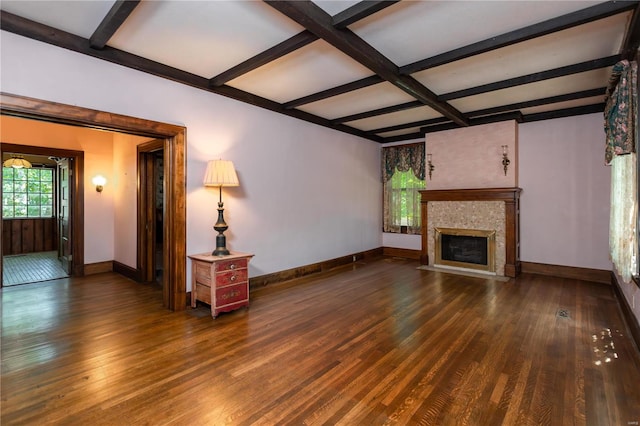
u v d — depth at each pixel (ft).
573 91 14.06
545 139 17.33
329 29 8.32
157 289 14.80
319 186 18.62
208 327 10.40
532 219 17.79
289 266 16.76
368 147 22.70
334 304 12.73
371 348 8.93
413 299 13.33
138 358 8.32
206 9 8.16
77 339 9.44
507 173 17.63
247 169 14.58
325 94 14.03
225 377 7.43
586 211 16.33
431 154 20.25
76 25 8.95
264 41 9.80
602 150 15.90
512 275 17.04
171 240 12.05
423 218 20.44
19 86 8.61
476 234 18.25
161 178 21.71
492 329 10.18
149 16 8.46
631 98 8.95
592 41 9.73
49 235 26.91
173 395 6.74
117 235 18.34
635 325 9.27
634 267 9.54
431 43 9.78
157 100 11.41
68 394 6.76
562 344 9.09
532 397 6.67
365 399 6.63
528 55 10.63
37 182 27.32
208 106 12.98
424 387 7.05
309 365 8.00
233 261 11.80
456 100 15.10
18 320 10.92
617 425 5.82
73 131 17.20
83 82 9.70
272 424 5.87
